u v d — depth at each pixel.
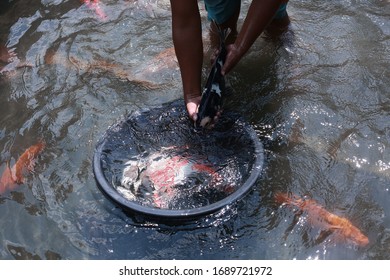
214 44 2.77
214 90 2.33
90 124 2.48
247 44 2.35
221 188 2.23
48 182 2.29
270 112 2.48
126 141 2.37
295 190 2.21
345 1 2.99
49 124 2.49
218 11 2.62
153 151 2.35
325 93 2.54
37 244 2.12
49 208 2.21
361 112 2.46
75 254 2.09
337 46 2.75
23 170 2.33
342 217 2.14
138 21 2.96
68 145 2.41
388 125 2.40
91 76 2.68
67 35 2.91
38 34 2.93
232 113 2.47
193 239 2.11
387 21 2.87
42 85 2.65
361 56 2.70
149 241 2.11
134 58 2.76
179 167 2.30
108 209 2.19
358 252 2.05
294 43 2.78
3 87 2.66
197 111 2.32
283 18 2.79
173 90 2.60
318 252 2.06
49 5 3.11
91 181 2.28
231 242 2.09
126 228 2.14
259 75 2.64
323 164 2.29
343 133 2.38
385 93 2.53
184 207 2.18
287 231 2.11
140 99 2.56
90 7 3.06
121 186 2.25
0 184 2.29
